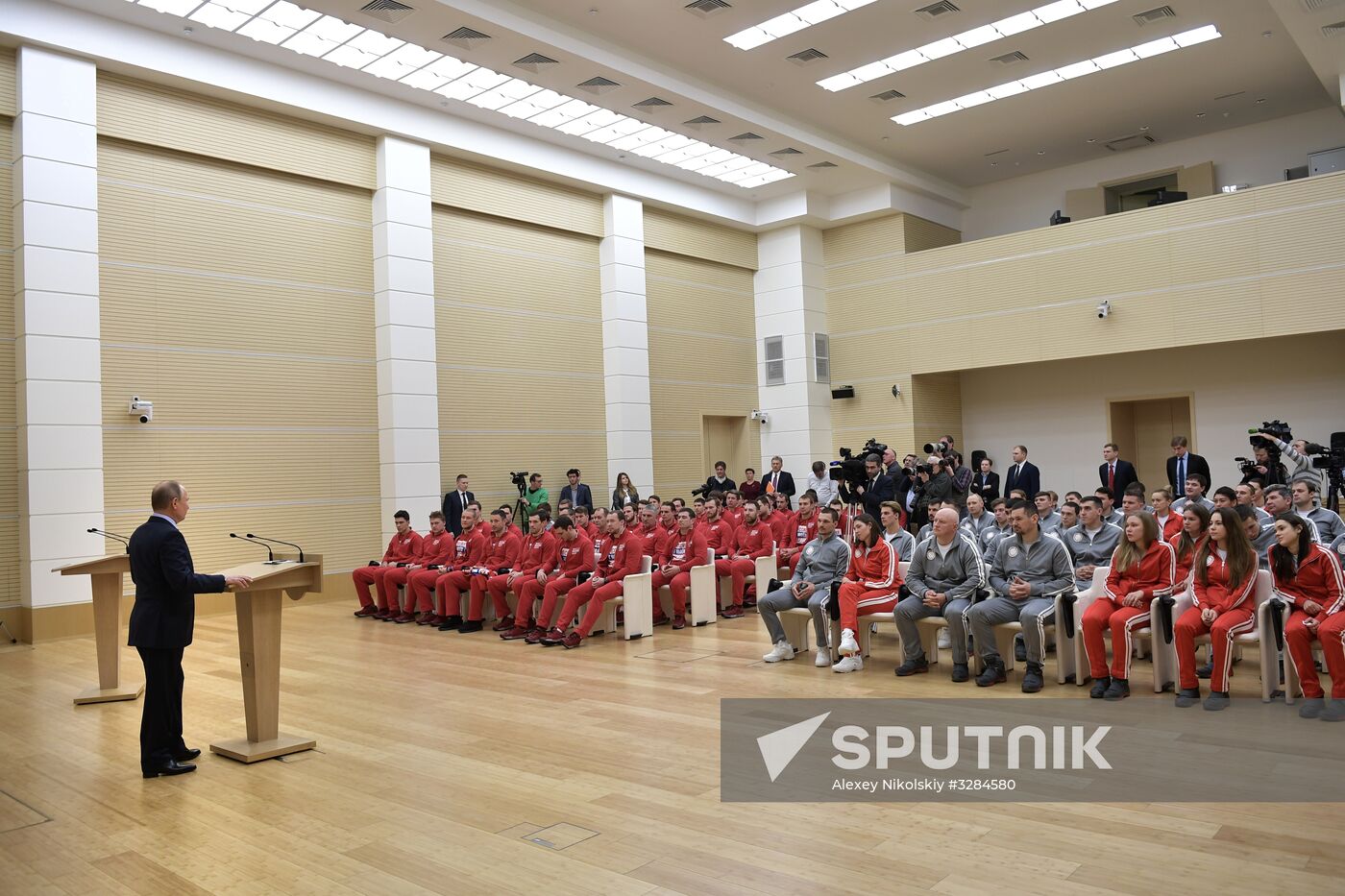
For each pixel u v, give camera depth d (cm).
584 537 995
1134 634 662
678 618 1029
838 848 400
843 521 1198
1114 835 401
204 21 1138
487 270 1545
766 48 1332
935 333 1823
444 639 1021
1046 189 1922
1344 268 1408
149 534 538
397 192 1392
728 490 1653
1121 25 1291
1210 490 1659
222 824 458
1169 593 649
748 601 1163
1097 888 350
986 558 900
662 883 372
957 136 1708
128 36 1122
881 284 1900
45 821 470
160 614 537
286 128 1301
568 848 411
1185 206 1554
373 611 1209
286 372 1295
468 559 1124
